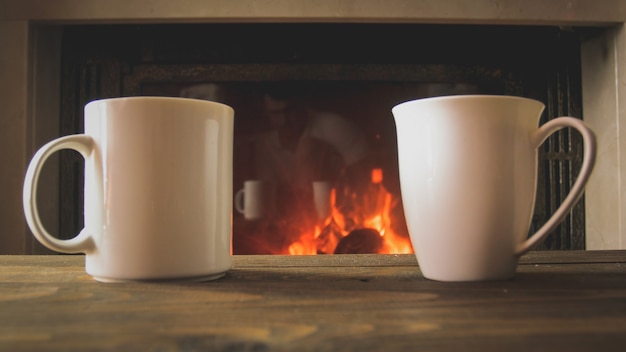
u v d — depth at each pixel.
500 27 1.46
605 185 1.44
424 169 0.36
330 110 1.48
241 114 1.47
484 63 1.46
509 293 0.32
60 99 1.42
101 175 0.36
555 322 0.25
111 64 1.42
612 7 1.35
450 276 0.36
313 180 1.48
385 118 1.48
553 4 1.34
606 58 1.43
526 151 0.36
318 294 0.32
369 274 0.40
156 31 1.42
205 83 1.46
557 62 1.48
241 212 1.48
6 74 1.30
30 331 0.24
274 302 0.30
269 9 1.30
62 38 1.43
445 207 0.35
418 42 1.45
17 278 0.38
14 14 1.30
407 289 0.33
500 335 0.23
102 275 0.36
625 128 1.39
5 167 1.30
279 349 0.21
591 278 0.38
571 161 1.49
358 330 0.24
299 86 1.48
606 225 1.44
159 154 0.35
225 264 0.38
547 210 1.49
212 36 1.43
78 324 0.25
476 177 0.35
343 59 1.44
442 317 0.26
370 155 1.48
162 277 0.35
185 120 0.36
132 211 0.35
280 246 1.47
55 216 1.40
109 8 1.30
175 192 0.35
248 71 1.43
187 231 0.36
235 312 0.27
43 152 0.35
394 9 1.31
